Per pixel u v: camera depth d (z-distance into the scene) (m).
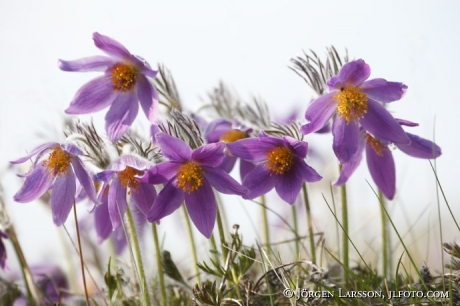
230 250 1.06
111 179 1.05
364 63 1.05
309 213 1.11
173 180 1.05
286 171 1.07
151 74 1.07
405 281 1.10
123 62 1.09
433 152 1.07
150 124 1.10
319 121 1.06
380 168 1.10
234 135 1.13
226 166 1.13
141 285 1.07
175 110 1.05
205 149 1.04
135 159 1.04
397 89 1.06
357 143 1.06
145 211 1.06
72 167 1.06
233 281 1.06
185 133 1.06
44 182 1.07
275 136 1.07
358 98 1.06
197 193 1.05
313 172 1.06
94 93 1.09
